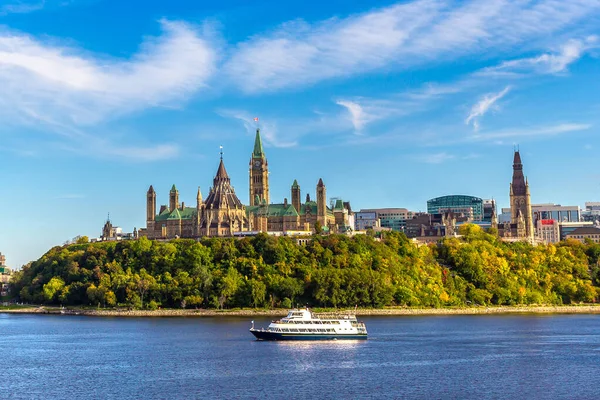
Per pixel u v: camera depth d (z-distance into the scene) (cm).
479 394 16825
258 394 16750
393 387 17462
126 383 18062
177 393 16900
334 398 16412
